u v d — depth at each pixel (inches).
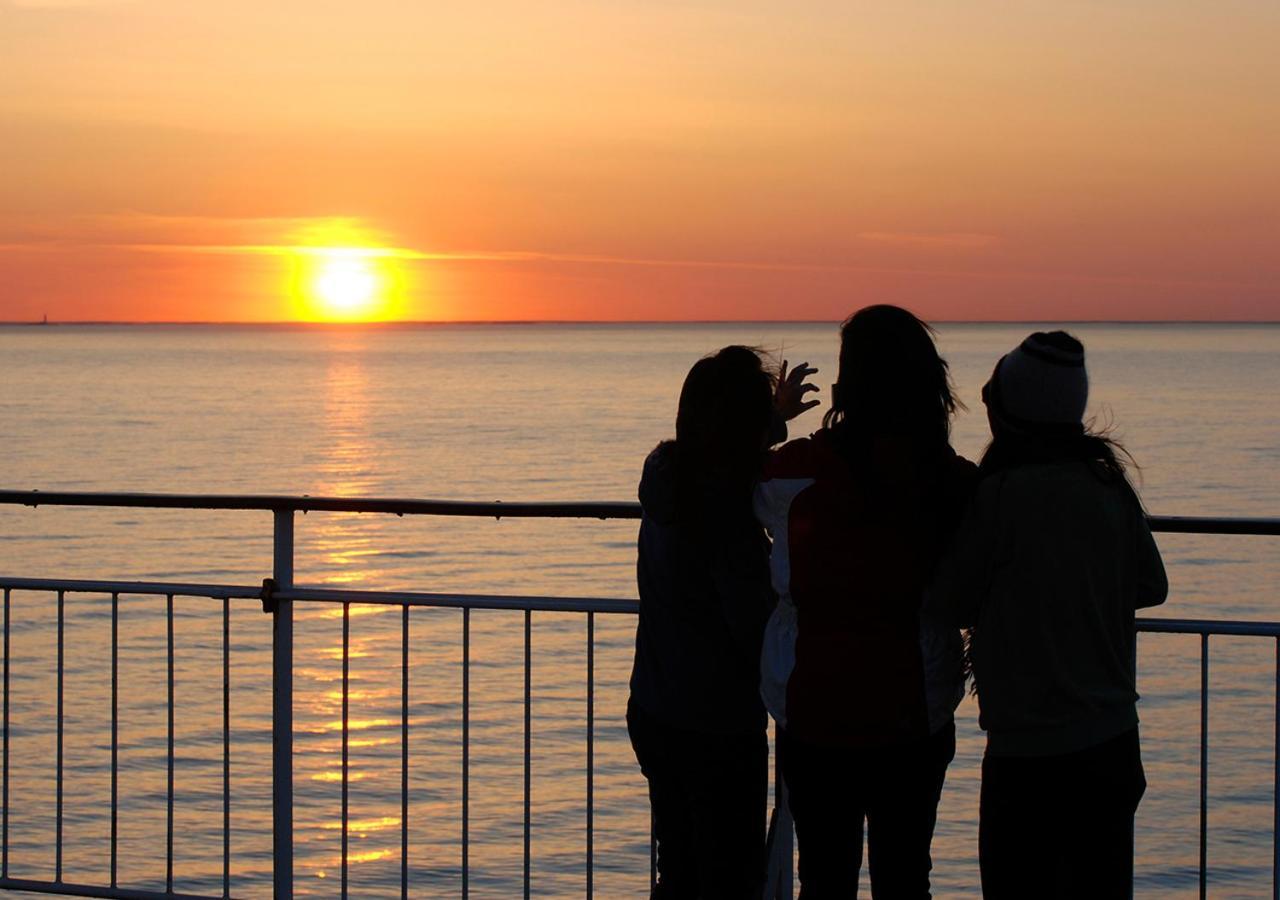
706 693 162.1
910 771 152.2
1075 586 150.7
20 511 2374.5
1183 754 837.2
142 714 890.1
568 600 190.2
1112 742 151.8
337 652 1086.4
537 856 650.8
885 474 148.8
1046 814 152.6
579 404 5723.4
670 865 173.0
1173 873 658.8
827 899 155.6
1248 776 789.9
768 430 159.8
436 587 1622.8
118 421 4640.8
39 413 5064.0
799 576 151.6
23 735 842.2
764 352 163.3
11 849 663.1
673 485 157.5
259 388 7224.4
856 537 150.1
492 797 733.3
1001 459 155.5
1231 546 1942.7
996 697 153.3
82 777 764.6
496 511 193.2
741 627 157.2
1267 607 1478.8
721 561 157.1
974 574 151.6
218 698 935.0
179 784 759.7
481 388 7249.0
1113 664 153.3
